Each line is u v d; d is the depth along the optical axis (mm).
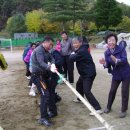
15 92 6516
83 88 4816
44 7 38375
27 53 7809
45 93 4215
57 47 6816
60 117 4574
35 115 4738
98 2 42094
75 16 36031
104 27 42531
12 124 4355
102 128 4051
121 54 4422
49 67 4070
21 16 43031
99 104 4762
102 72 9031
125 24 45469
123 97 4488
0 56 4051
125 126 4109
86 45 4695
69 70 6852
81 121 4367
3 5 54250
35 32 39000
